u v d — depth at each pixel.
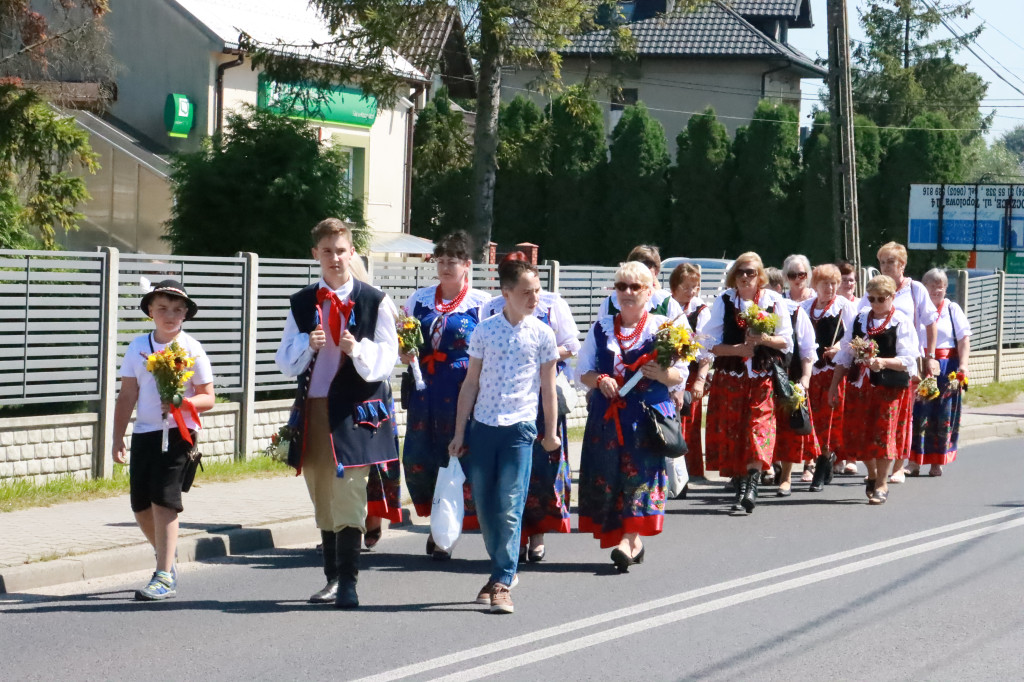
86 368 13.64
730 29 61.44
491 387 8.94
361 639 8.18
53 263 13.32
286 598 9.35
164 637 8.18
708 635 8.41
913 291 15.52
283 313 15.93
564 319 10.66
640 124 52.09
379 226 36.03
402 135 36.78
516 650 7.96
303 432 8.83
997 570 10.55
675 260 30.05
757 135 51.12
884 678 7.47
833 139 25.56
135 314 14.09
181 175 23.05
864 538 12.00
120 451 9.16
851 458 14.19
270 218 22.66
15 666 7.51
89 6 24.28
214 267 15.03
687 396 14.76
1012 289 31.30
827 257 50.53
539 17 30.69
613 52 34.78
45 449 13.23
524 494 9.05
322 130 33.25
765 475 15.71
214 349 15.09
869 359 13.73
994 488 15.54
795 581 10.08
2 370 12.98
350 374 8.83
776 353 13.07
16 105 20.41
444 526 9.34
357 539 9.02
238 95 31.80
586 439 10.62
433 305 10.75
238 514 12.06
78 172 30.39
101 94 29.00
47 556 9.85
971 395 27.56
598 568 10.59
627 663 7.71
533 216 53.22
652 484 10.43
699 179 51.50
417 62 36.72
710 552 11.30
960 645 8.22
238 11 33.16
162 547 9.20
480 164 32.59
